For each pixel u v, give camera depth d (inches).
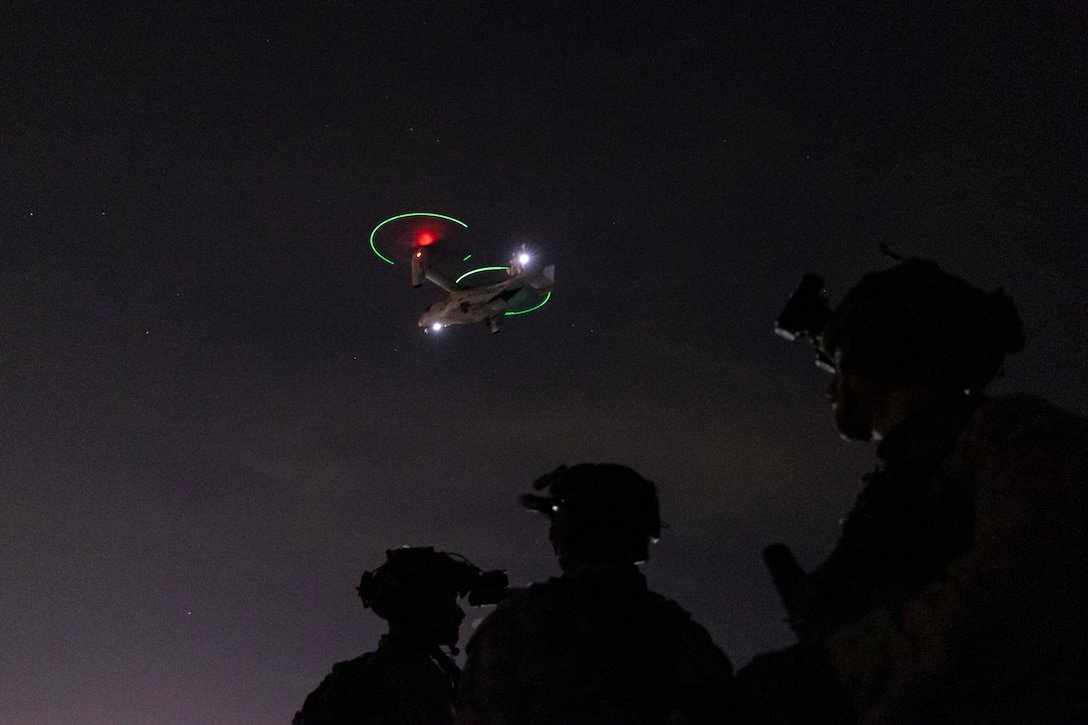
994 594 41.8
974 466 48.6
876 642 43.8
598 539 85.6
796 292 63.1
